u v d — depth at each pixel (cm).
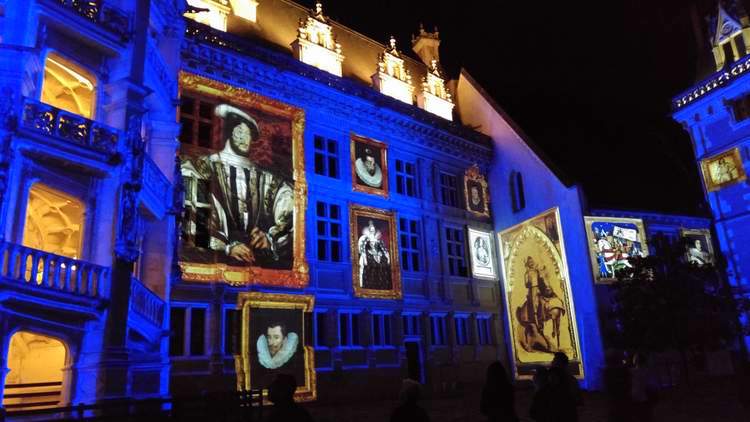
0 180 1259
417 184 3134
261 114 2498
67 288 1321
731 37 2967
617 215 3050
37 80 1440
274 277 2350
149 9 1769
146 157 1653
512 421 660
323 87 2717
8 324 1253
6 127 1288
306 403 2303
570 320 2902
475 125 3728
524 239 3262
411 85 3412
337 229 2698
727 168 2891
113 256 1468
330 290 2552
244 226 2309
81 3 1545
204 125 2323
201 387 2053
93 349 1399
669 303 2334
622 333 2469
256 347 2222
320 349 2448
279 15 3034
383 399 2584
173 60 2041
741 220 2806
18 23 1395
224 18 2638
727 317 2397
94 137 1484
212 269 2170
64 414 1243
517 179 3394
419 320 2919
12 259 1220
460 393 2834
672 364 2852
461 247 3272
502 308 3338
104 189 1533
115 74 1656
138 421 1294
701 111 3042
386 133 3044
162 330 1712
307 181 2592
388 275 2811
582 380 2794
